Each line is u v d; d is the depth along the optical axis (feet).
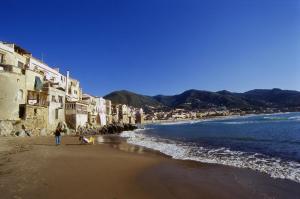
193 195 36.35
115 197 34.12
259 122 327.47
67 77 232.32
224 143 108.17
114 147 96.58
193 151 83.25
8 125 119.14
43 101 152.46
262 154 73.92
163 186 40.50
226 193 37.22
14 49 160.86
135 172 49.73
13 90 127.65
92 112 256.93
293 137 121.80
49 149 78.33
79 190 36.06
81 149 84.79
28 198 31.63
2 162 53.31
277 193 36.91
